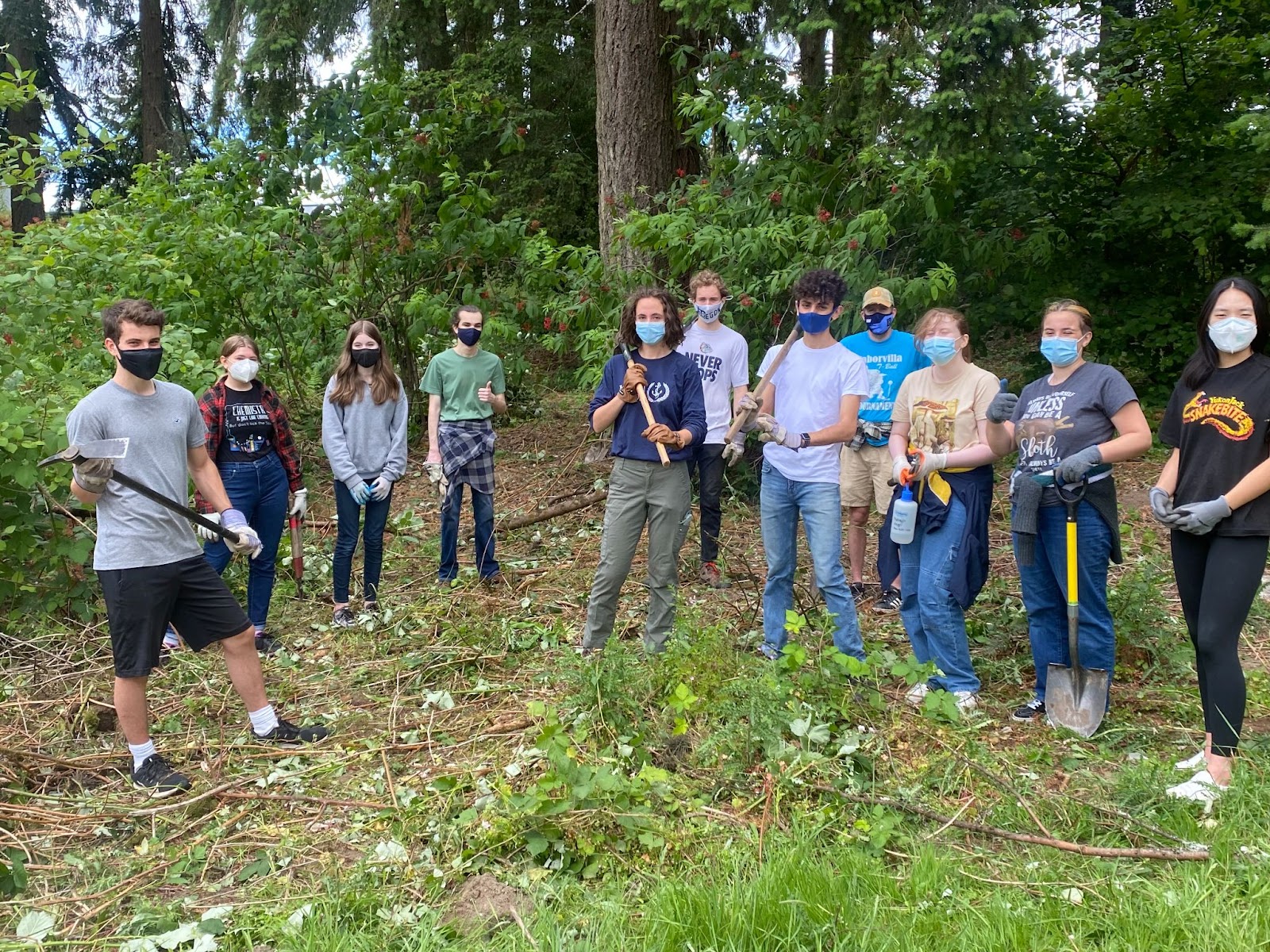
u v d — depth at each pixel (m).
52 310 5.88
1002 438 3.93
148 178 8.82
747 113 7.49
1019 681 4.31
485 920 2.66
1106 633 3.83
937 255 8.27
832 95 8.08
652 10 8.83
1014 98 7.30
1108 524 3.74
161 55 22.28
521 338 9.16
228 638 3.85
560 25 13.91
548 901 2.76
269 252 8.44
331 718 4.21
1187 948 2.39
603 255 9.04
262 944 2.65
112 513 3.54
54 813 3.43
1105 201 8.93
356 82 9.32
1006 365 10.87
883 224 6.73
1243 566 3.18
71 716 4.24
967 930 2.47
